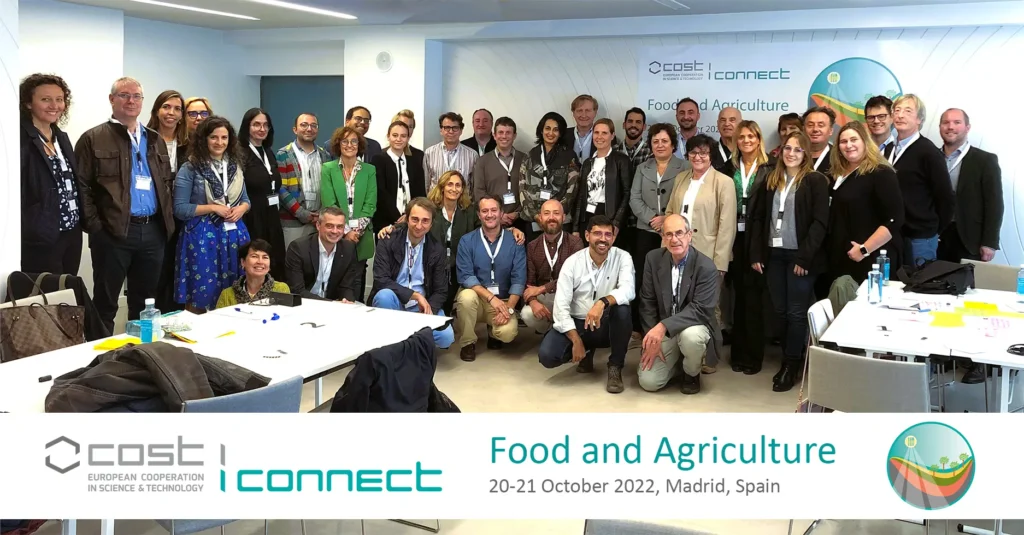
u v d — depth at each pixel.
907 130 5.09
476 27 7.07
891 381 2.80
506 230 5.55
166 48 7.93
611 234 4.90
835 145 4.80
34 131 4.20
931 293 4.29
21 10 6.21
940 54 5.93
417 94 7.35
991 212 5.28
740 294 5.35
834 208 4.77
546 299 5.50
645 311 4.95
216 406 2.31
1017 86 5.75
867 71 6.14
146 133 4.90
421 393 2.82
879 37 6.07
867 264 4.72
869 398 2.86
